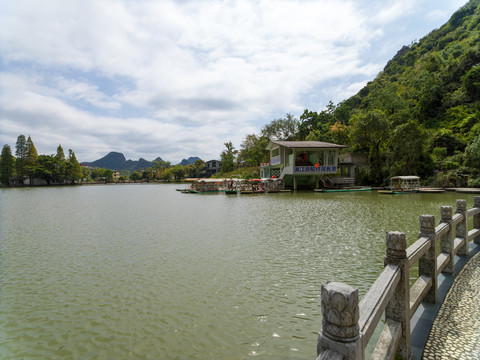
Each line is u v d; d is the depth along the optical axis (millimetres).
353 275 6930
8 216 19688
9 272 7719
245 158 83500
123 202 31156
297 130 70312
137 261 8508
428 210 17531
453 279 4688
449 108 48312
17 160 94625
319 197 29500
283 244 10070
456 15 86438
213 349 4203
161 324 4938
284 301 5676
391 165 41469
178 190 56250
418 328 3334
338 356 1518
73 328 4906
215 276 7105
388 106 55844
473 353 2852
